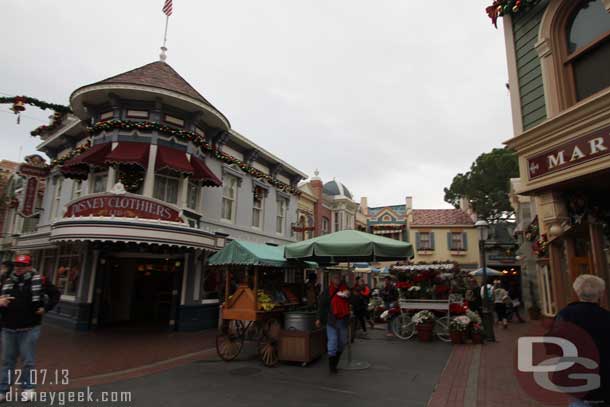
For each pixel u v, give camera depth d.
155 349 10.01
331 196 28.09
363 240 8.38
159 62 14.81
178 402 5.62
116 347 10.20
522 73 7.56
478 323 11.12
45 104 13.48
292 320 8.48
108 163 12.34
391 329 12.17
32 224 18.70
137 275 16.53
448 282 12.80
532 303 18.95
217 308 14.66
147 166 12.55
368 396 5.89
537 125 6.49
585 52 6.32
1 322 5.61
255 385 6.54
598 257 6.17
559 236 6.54
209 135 15.28
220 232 14.78
